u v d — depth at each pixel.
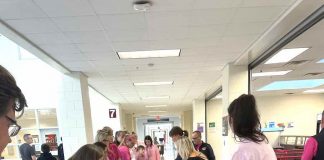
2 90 0.53
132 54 5.24
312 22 3.69
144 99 12.23
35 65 8.95
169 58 5.66
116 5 3.15
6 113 0.54
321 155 2.66
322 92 10.55
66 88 6.52
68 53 4.97
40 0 2.95
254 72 7.23
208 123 12.88
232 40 4.60
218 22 3.81
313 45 4.93
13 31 3.77
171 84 8.81
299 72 7.43
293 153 5.89
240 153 1.61
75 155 2.14
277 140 10.11
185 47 4.91
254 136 1.65
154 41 4.50
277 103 10.81
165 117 23.70
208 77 7.83
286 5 3.35
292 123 10.67
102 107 12.80
